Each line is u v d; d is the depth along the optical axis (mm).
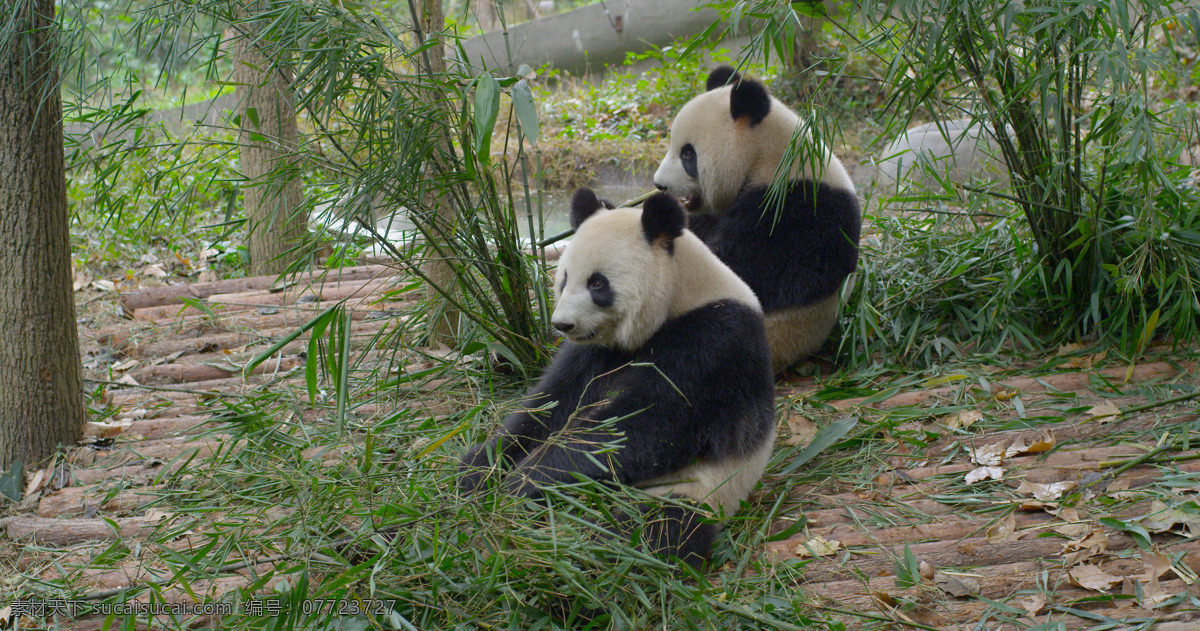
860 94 10789
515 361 4422
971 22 3980
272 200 6676
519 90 3203
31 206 4031
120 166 4289
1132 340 4594
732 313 3484
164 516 3676
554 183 10852
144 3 4227
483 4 15102
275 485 3668
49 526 3682
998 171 5906
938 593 3076
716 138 4938
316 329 3293
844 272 4828
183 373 5203
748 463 3482
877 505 3621
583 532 3137
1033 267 4676
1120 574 3066
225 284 6508
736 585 3100
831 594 3104
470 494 3377
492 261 4410
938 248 5461
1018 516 3480
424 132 3836
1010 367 4660
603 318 3459
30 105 3889
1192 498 3377
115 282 7047
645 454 3281
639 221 3514
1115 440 3906
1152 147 3766
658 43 13859
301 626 2820
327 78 3562
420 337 5070
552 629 2873
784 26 3934
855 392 4547
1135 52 3908
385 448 4047
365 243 4438
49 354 4191
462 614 2857
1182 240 4516
